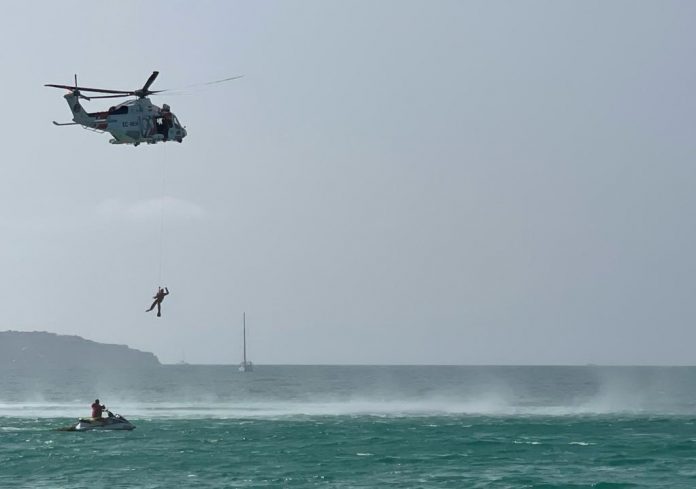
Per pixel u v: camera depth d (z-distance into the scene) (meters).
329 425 180.38
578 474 120.00
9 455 135.88
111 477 117.56
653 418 198.88
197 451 140.50
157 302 128.88
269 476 118.25
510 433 166.12
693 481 114.75
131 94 129.88
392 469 123.75
